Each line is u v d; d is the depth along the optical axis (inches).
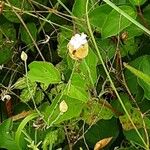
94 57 13.1
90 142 14.7
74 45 12.2
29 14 14.9
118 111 14.1
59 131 14.3
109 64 14.7
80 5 14.2
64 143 14.8
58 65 15.0
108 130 14.5
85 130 14.6
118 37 13.9
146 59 13.7
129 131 13.7
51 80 13.0
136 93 14.3
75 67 13.0
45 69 13.0
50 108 13.0
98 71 14.5
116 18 13.1
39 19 15.7
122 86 14.5
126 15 12.4
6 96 15.0
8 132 14.1
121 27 13.1
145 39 14.8
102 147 14.0
